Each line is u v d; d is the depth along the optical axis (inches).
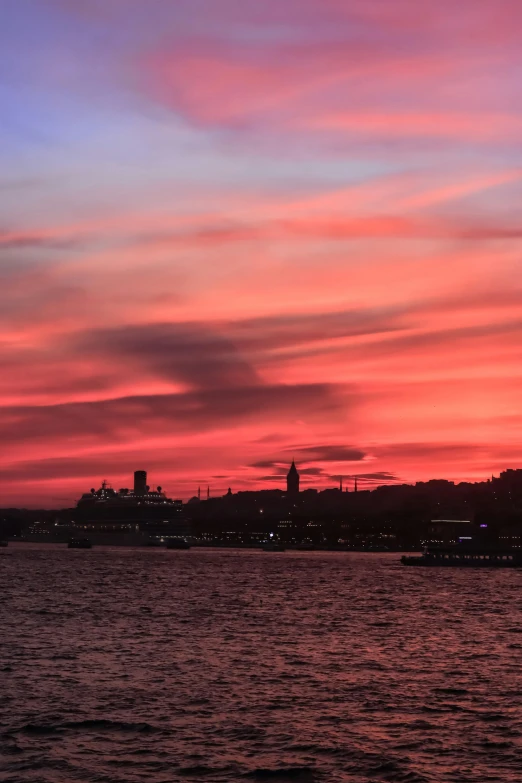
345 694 3531.0
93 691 3533.5
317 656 4539.9
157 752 2689.5
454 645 5064.0
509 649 4909.0
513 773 2506.2
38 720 3043.8
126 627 5777.6
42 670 3993.6
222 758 2635.3
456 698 3469.5
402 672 4060.0
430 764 2588.6
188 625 5940.0
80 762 2583.7
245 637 5310.0
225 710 3233.3
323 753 2694.4
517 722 3080.7
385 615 6943.9
